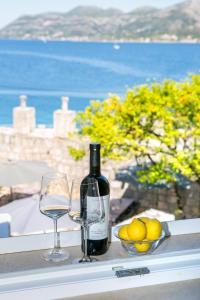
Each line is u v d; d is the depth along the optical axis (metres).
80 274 1.16
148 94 5.08
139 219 1.25
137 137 5.16
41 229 3.30
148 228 1.23
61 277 1.14
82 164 5.88
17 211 3.53
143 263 1.21
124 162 5.90
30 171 4.85
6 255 1.22
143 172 5.23
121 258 1.22
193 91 5.03
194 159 5.14
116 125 5.16
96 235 1.21
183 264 1.22
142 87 5.09
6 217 2.63
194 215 5.46
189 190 5.47
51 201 1.23
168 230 1.37
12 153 6.34
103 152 5.18
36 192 5.70
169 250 1.27
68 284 1.12
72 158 5.98
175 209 5.57
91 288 1.13
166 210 5.58
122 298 1.11
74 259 1.21
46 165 5.06
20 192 5.66
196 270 1.21
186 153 5.14
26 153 6.27
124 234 1.24
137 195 5.75
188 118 5.11
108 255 1.23
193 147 5.25
